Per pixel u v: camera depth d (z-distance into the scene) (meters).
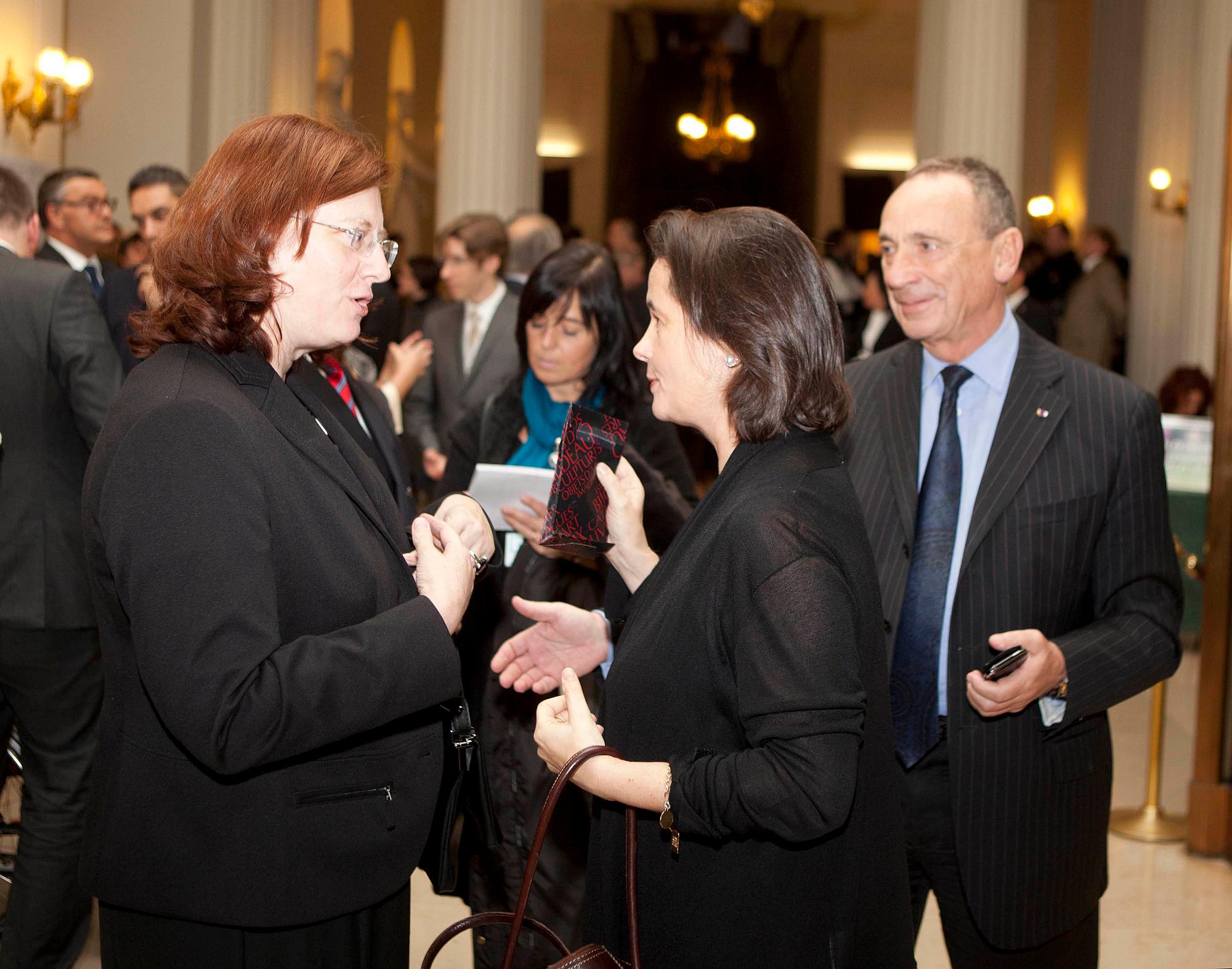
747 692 1.23
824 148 17.28
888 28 17.06
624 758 1.37
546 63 17.19
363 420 2.46
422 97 15.05
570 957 1.33
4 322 2.49
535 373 2.47
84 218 4.35
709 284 1.35
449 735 1.52
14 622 2.49
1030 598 1.83
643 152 17.38
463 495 1.66
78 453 2.57
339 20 13.77
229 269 1.28
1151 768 3.88
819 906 1.31
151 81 7.74
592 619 1.75
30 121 7.03
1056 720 1.81
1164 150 10.38
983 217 1.90
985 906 1.82
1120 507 1.87
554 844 2.17
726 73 16.95
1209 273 8.37
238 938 1.31
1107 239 10.28
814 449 1.36
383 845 1.36
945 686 1.89
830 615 1.22
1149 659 1.83
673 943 1.35
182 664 1.16
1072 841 1.88
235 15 8.05
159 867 1.28
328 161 1.33
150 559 1.16
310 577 1.28
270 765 1.29
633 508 1.68
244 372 1.31
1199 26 8.38
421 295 8.19
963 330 1.94
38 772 2.55
